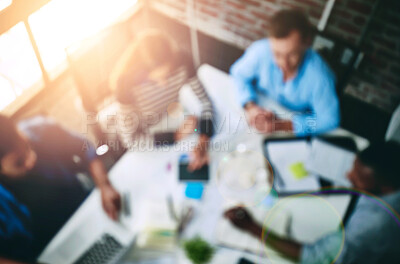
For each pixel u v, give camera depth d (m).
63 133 1.56
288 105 1.96
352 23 1.89
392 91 2.08
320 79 1.75
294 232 1.30
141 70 1.63
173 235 1.30
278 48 1.71
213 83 1.89
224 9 2.35
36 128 1.49
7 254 1.39
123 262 1.27
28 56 2.14
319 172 1.45
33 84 2.17
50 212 1.54
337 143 1.55
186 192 1.43
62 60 2.28
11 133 1.31
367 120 2.21
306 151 1.53
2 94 2.08
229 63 2.63
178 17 2.66
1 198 1.39
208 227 1.34
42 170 1.50
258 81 1.96
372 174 1.21
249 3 2.19
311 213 1.34
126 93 1.67
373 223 1.16
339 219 1.32
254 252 1.26
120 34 1.83
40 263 1.28
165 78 1.71
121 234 1.33
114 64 1.87
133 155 1.58
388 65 1.96
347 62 1.75
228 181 1.46
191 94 1.83
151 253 1.29
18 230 1.44
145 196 1.43
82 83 1.79
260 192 1.42
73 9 2.21
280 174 1.46
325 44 1.75
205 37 2.66
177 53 1.76
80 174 1.69
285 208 1.36
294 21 1.61
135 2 2.66
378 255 1.17
